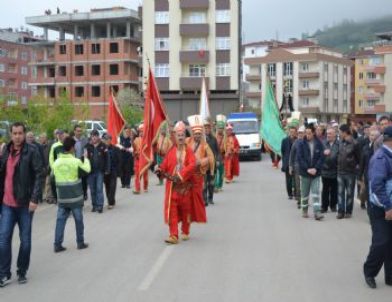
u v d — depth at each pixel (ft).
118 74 244.22
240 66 207.82
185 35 203.00
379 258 23.82
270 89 87.35
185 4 201.36
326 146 45.52
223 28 202.28
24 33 344.08
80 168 32.27
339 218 42.73
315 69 308.40
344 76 334.24
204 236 36.01
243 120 118.01
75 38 261.03
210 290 23.70
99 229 39.06
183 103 205.57
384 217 23.79
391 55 298.97
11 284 25.14
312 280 25.31
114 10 247.70
